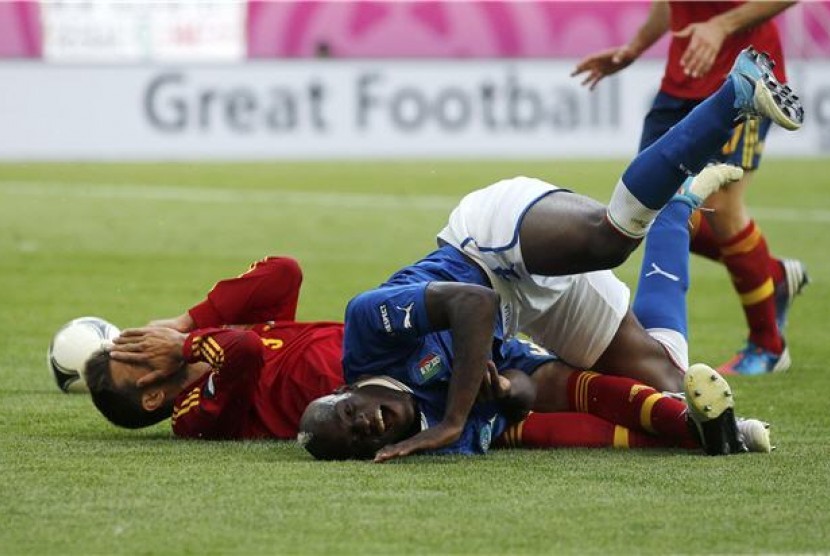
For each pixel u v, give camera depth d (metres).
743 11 24.53
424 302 16.78
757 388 24.20
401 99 81.81
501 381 17.31
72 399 21.91
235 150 81.25
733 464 16.95
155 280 38.25
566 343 19.12
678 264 20.61
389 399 16.94
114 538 13.39
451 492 15.30
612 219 17.16
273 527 13.80
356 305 17.12
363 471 16.33
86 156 80.94
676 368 19.78
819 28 82.94
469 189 65.50
